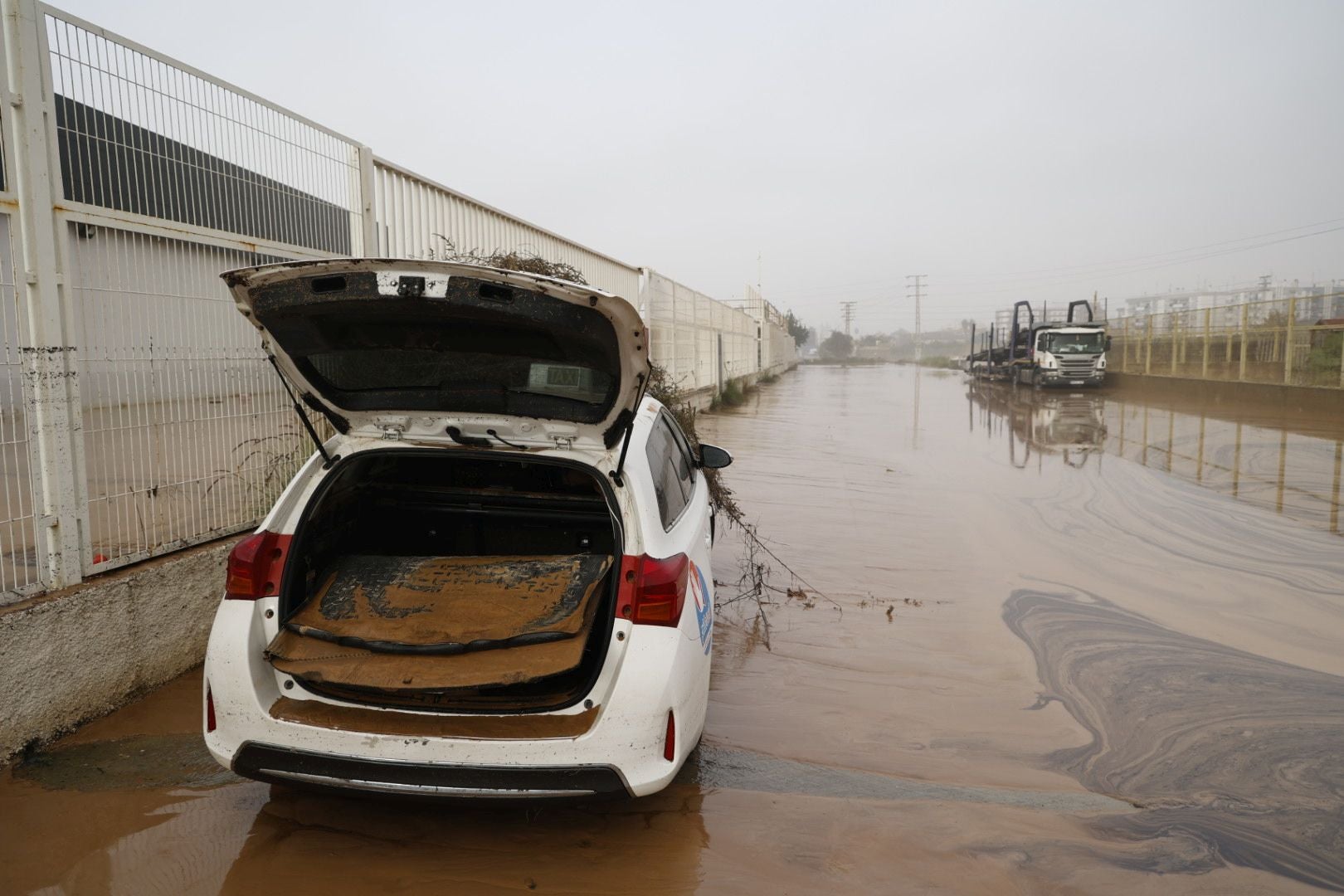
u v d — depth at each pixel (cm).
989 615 607
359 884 289
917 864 312
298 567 330
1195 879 308
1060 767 391
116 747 370
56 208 378
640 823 334
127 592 405
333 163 620
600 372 311
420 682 287
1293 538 848
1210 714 449
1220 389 2522
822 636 559
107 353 406
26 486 367
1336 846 331
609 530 416
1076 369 3145
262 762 295
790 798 357
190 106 469
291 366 318
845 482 1147
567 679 318
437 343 310
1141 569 730
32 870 289
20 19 362
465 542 423
